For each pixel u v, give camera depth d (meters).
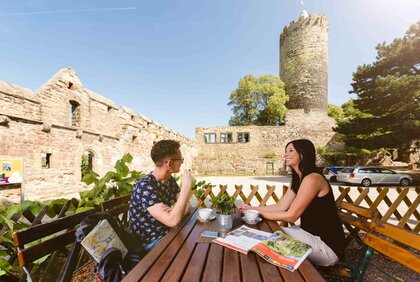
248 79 43.56
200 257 1.57
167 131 24.14
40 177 10.16
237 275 1.33
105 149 14.27
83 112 13.01
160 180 2.42
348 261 3.56
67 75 12.00
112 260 1.70
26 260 1.64
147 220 2.15
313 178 2.30
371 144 16.12
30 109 9.85
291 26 41.06
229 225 2.17
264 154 36.03
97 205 3.21
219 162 33.62
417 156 29.55
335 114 45.09
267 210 2.76
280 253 1.60
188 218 2.59
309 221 2.36
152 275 1.34
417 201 4.14
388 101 15.31
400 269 3.35
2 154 8.70
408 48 14.92
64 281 1.89
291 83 41.47
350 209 2.95
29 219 2.59
